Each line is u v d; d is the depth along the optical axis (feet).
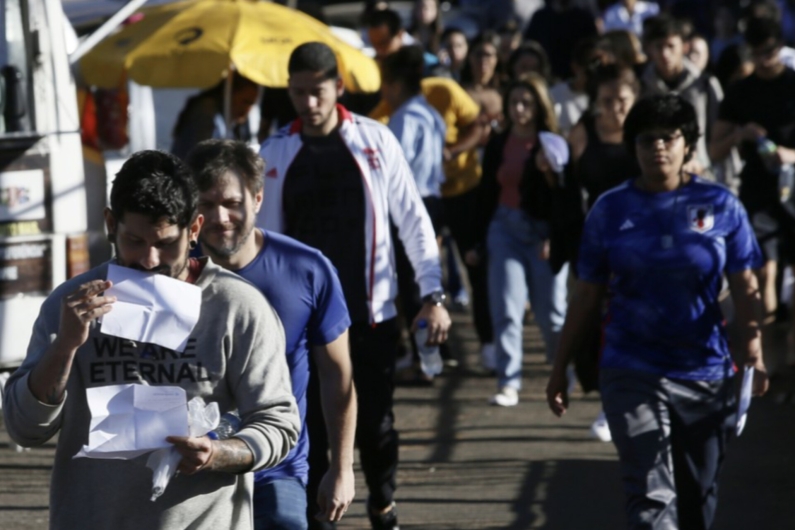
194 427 28.89
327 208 48.42
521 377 84.79
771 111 75.97
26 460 67.21
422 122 78.33
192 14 86.99
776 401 77.82
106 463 29.50
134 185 28.58
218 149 37.35
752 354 45.44
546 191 74.90
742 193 77.41
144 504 29.40
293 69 48.29
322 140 48.85
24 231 67.46
